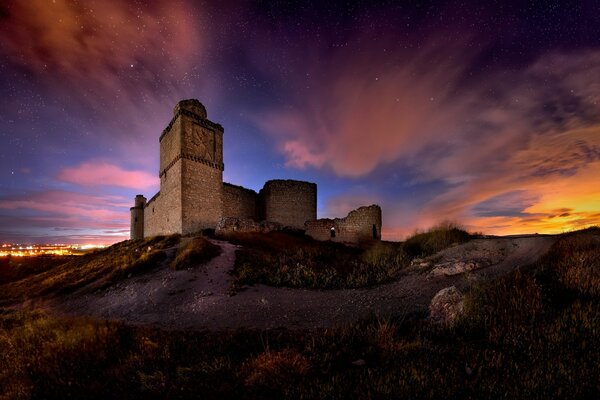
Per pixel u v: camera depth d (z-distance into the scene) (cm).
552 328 489
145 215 4275
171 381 471
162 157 3472
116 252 2739
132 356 580
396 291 1056
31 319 1046
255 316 972
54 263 3175
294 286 1304
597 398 347
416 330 626
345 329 641
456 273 1062
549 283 709
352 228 3148
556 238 1155
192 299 1230
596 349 429
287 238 2681
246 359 533
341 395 385
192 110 3183
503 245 1231
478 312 620
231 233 2534
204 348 623
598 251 791
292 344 600
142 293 1380
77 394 449
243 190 3678
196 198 2969
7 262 3194
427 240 1622
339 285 1267
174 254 1986
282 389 416
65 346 637
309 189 4100
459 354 482
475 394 368
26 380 494
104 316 1168
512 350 465
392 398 374
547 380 375
